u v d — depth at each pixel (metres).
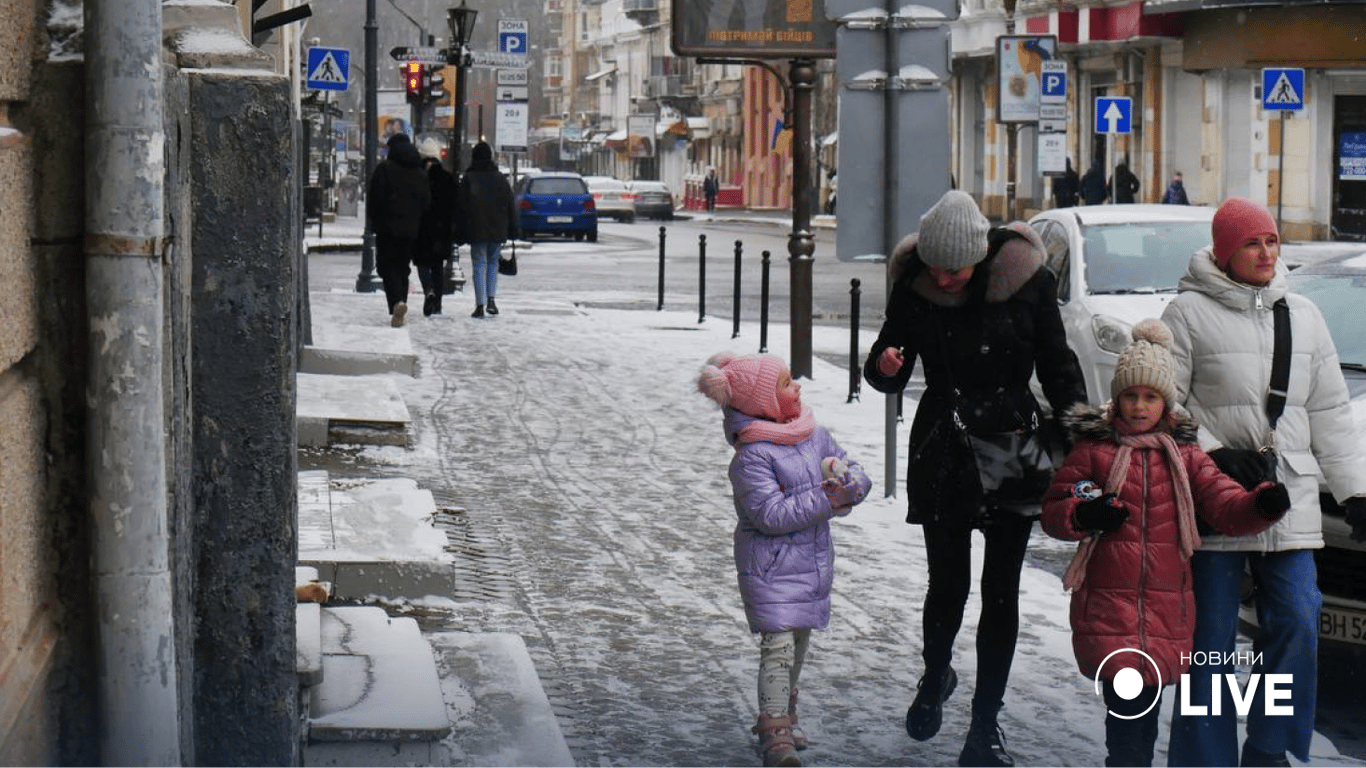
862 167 15.45
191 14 6.85
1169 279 18.62
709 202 115.56
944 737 8.79
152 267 5.76
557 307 33.25
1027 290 8.12
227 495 6.74
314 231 63.12
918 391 22.06
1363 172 55.50
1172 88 67.00
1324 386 8.19
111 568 5.76
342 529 11.70
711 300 37.06
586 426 18.66
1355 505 8.15
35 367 5.72
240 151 6.65
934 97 15.41
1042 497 8.12
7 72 5.33
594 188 95.25
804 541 8.12
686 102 143.25
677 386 22.02
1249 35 58.84
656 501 14.78
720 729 8.74
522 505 14.43
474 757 7.82
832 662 10.08
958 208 7.95
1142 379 7.58
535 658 9.98
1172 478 7.62
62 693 5.82
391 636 9.12
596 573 12.11
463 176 30.75
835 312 34.31
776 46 22.16
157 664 5.83
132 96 5.69
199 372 6.68
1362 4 56.72
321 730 7.55
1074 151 74.31
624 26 169.00
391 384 18.98
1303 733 8.08
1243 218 8.08
